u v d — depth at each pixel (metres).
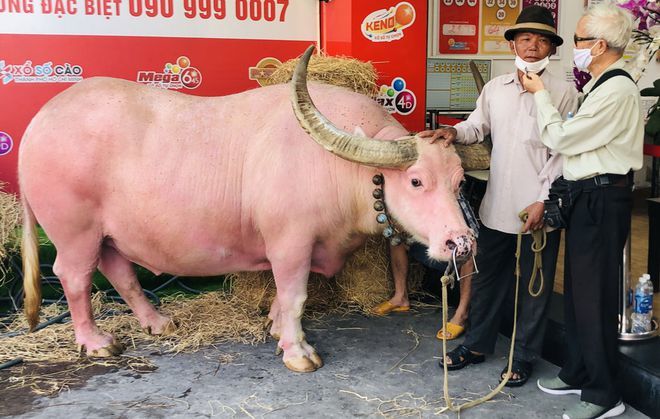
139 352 3.43
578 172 2.56
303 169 3.04
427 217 2.78
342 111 3.17
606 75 2.50
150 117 3.17
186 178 3.11
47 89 4.42
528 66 2.77
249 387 3.03
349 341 3.58
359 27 4.31
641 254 4.54
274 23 4.75
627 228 2.60
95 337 3.39
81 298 3.33
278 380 3.10
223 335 3.65
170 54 4.57
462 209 2.85
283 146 3.07
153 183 3.10
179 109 3.21
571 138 2.50
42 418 2.74
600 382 2.65
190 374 3.17
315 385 3.04
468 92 6.05
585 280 2.60
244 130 3.17
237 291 4.09
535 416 2.75
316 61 4.11
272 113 3.19
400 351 3.44
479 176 3.84
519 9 6.04
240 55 4.72
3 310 3.94
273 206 3.05
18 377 3.12
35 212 3.19
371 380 3.10
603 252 2.57
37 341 3.51
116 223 3.21
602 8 2.51
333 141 2.77
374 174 2.97
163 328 3.61
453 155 2.83
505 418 2.74
